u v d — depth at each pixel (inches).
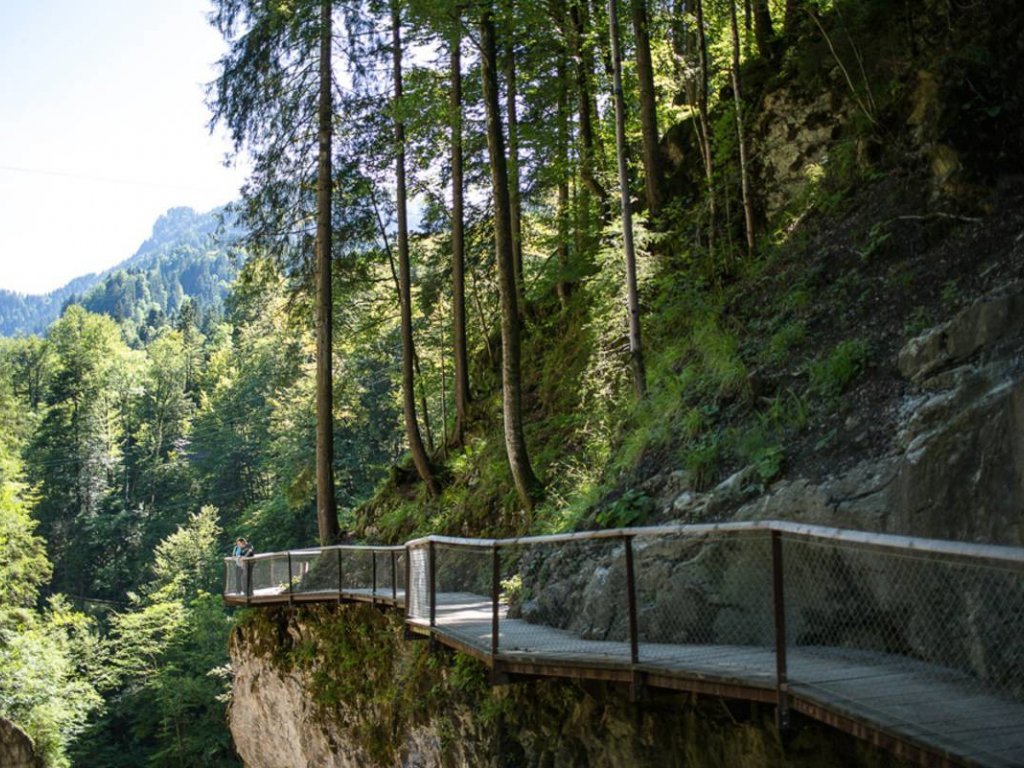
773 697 236.4
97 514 2800.2
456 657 486.0
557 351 802.8
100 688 1728.6
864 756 251.6
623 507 401.4
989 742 180.2
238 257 956.0
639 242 627.2
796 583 287.0
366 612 633.0
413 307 1144.2
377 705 587.2
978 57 422.3
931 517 282.4
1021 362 289.3
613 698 348.5
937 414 301.4
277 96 896.3
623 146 524.4
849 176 507.8
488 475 722.8
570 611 386.9
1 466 1881.2
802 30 641.0
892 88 501.7
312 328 1042.1
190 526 2416.3
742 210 619.5
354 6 895.7
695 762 306.8
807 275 459.2
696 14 684.7
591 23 749.3
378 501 922.7
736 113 619.5
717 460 386.3
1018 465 262.7
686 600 325.1
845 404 351.3
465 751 464.4
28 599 1638.8
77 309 4131.4
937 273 378.9
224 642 1750.7
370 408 2001.7
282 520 2027.6
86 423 3014.3
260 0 877.8
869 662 250.2
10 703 1282.0
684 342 531.8
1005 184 380.5
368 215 992.2
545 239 864.3
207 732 1660.9
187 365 4035.4
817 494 319.6
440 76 823.1
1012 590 216.7
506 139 862.5
